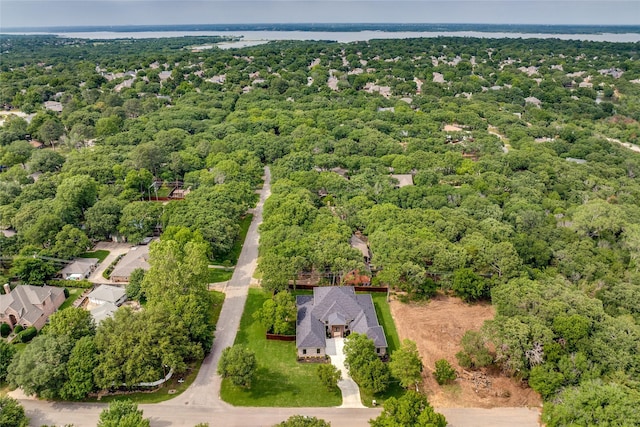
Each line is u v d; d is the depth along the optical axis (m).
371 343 69.62
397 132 186.50
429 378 71.12
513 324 70.31
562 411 58.34
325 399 67.00
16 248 99.50
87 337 67.31
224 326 82.88
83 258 102.12
